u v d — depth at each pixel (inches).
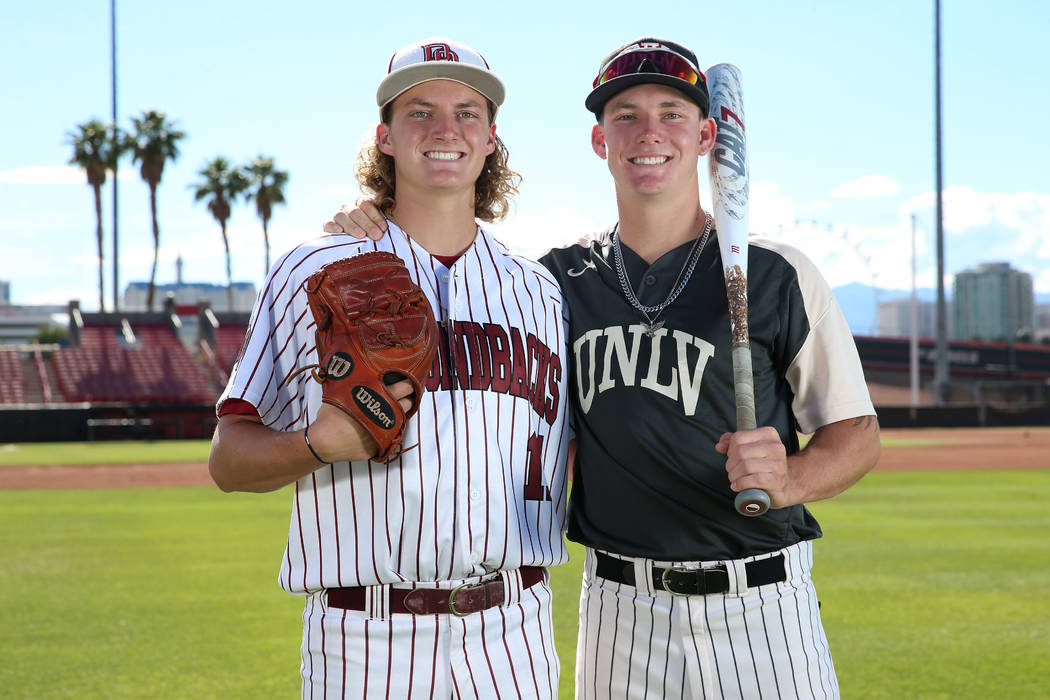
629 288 105.7
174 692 169.0
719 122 108.0
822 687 103.7
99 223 1505.9
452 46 97.1
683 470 101.2
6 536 356.8
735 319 99.3
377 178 103.9
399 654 88.3
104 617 224.1
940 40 1248.8
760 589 101.5
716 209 104.3
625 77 102.8
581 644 110.6
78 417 1033.5
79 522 396.8
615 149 105.9
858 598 242.5
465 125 97.0
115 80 1498.5
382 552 88.2
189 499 487.5
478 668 89.7
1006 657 189.2
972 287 4202.8
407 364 83.6
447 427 91.4
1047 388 1489.9
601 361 104.4
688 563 101.7
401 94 96.9
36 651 195.5
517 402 95.3
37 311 2721.5
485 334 95.3
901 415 1184.2
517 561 93.3
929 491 505.4
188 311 1635.1
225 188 1590.8
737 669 101.0
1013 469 645.9
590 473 106.5
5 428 1009.5
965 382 1931.6
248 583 264.1
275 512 427.5
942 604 235.6
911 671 179.9
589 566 109.3
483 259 99.4
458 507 90.0
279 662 187.3
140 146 1502.2
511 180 115.0
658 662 102.7
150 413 1062.4
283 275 93.0
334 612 90.0
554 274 111.5
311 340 90.9
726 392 101.7
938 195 1274.6
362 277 85.6
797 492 98.3
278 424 94.2
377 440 81.5
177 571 282.2
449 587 89.4
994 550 314.3
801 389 107.2
